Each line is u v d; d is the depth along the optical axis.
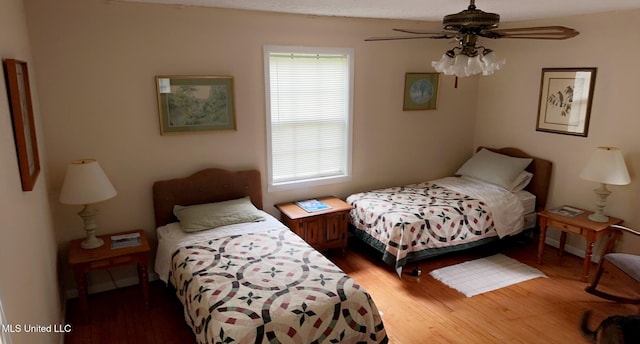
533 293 3.37
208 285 2.47
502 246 4.30
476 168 4.64
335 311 2.32
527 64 4.35
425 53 4.54
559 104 4.09
